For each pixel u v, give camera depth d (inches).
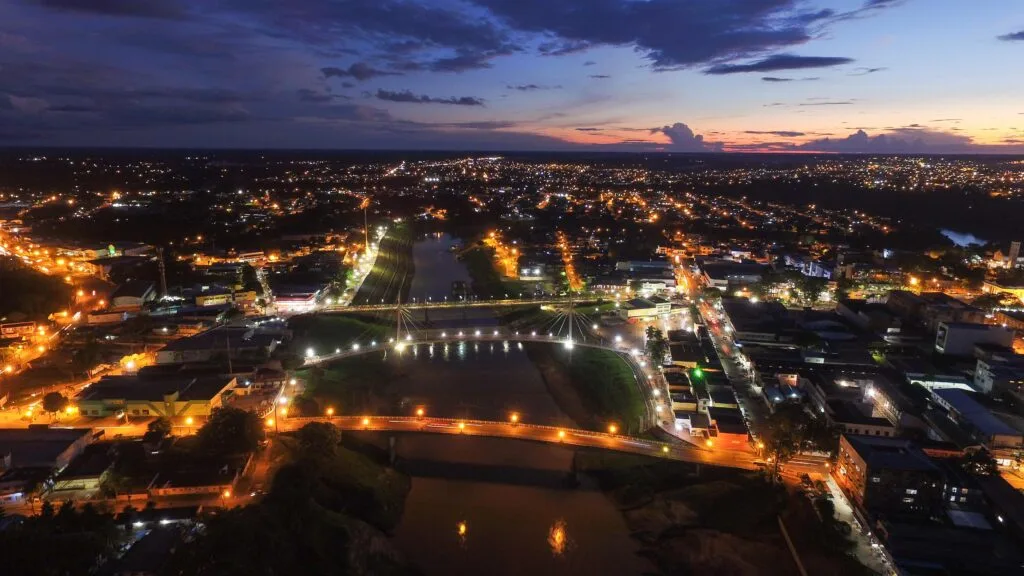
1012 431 5866.1
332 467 5910.4
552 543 5324.8
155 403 6599.4
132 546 4404.5
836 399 6875.0
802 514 5098.4
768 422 6063.0
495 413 7544.3
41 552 4180.6
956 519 4909.0
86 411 6609.3
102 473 5315.0
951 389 6948.8
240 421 5856.3
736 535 5182.1
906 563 4392.2
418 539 5369.1
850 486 5413.4
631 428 6909.5
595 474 6314.0
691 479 5880.9
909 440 5900.6
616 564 5083.7
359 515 5487.2
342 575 4650.6
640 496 5846.5
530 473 6338.6
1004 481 5280.5
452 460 6545.3
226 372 7795.3
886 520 4899.1
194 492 5251.0
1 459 5319.9
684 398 7185.0
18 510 4997.5
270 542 4498.0
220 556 4234.7
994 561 4409.5
